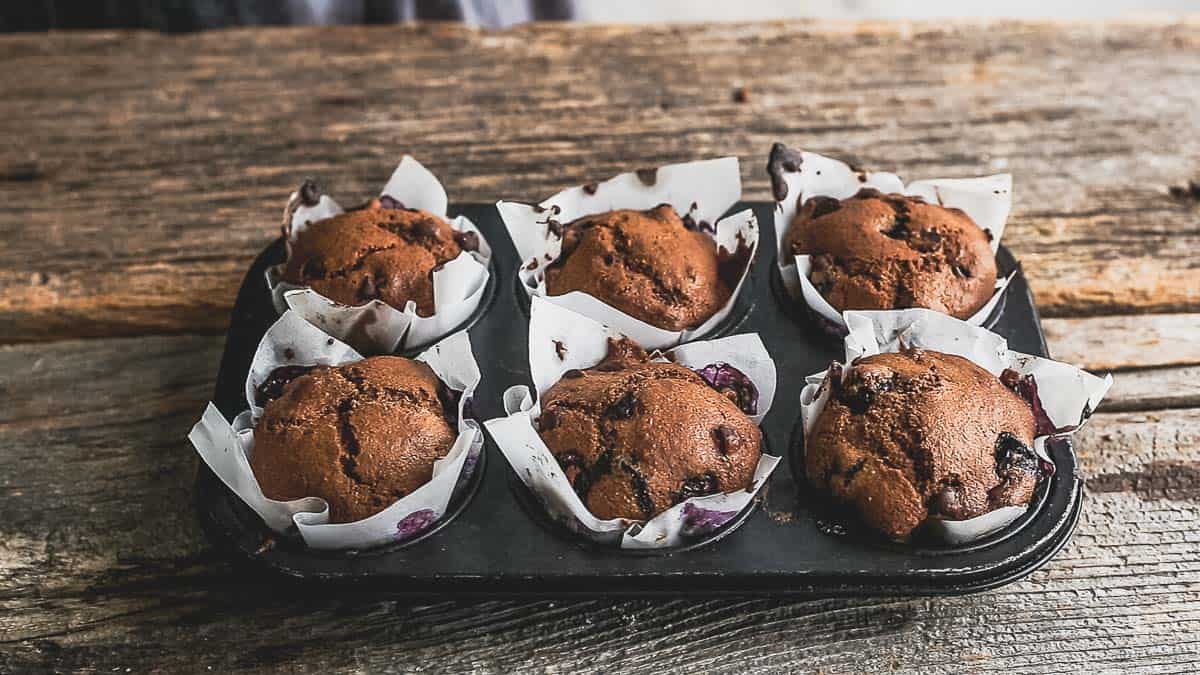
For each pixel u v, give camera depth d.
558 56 0.76
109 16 0.88
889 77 0.75
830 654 0.53
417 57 0.76
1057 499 0.53
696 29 0.78
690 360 0.55
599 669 0.53
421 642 0.54
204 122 0.73
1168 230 0.67
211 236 0.67
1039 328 0.59
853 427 0.53
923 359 0.54
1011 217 0.68
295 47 0.76
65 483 0.58
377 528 0.51
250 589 0.55
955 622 0.54
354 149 0.71
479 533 0.53
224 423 0.52
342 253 0.58
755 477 0.53
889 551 0.52
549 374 0.55
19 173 0.70
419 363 0.56
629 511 0.51
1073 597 0.54
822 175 0.60
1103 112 0.73
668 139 0.72
